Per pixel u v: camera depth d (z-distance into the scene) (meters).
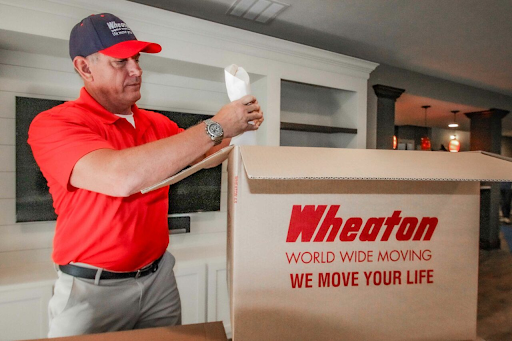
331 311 0.44
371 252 0.45
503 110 5.30
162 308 1.10
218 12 2.31
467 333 0.48
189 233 2.55
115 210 0.95
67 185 0.77
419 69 3.86
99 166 0.69
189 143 0.68
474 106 4.89
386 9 2.30
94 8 1.74
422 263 0.46
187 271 2.08
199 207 2.45
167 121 1.30
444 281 0.47
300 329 0.43
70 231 0.95
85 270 0.96
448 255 0.47
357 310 0.45
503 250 4.23
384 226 0.45
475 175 0.42
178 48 2.06
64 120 0.84
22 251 1.97
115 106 1.06
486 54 3.29
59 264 0.98
